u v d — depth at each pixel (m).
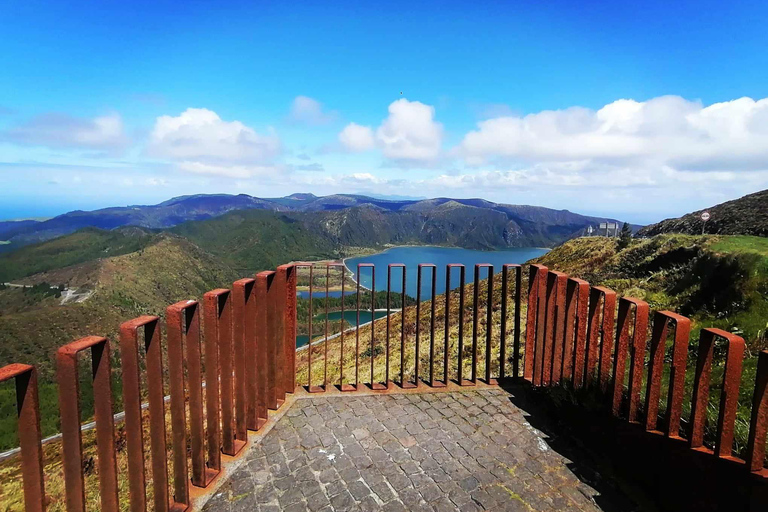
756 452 1.83
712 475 2.02
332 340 20.48
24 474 1.50
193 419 2.32
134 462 1.92
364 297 68.19
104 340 1.73
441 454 2.79
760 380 1.81
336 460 2.70
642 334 2.52
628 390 2.76
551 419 3.26
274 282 3.23
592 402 2.92
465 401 3.54
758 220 18.20
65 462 1.62
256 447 2.82
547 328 3.49
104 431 1.75
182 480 2.22
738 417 2.61
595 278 13.42
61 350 1.57
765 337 4.30
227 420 2.66
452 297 21.30
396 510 2.27
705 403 2.13
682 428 2.48
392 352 13.30
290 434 2.99
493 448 2.87
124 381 1.84
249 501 2.32
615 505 2.34
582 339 3.10
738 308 5.42
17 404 1.47
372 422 3.18
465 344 10.85
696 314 6.22
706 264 7.04
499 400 3.56
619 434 2.66
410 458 2.74
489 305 3.81
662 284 8.53
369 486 2.46
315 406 3.40
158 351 2.01
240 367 2.77
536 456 2.79
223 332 2.58
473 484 2.50
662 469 2.31
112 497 1.80
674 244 11.50
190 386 2.28
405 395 3.62
